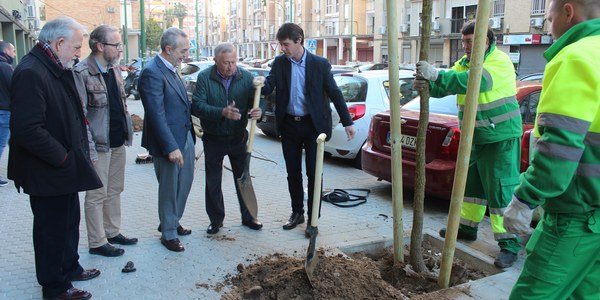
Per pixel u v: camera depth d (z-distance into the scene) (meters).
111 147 4.43
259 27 74.56
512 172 4.25
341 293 3.52
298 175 5.11
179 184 4.64
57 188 3.28
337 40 53.56
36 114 3.11
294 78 4.87
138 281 3.88
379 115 6.46
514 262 4.23
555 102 2.25
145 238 4.82
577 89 2.21
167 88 4.34
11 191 6.54
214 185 4.91
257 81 4.58
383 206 6.04
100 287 3.78
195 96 4.77
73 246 3.77
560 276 2.41
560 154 2.22
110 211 4.55
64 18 3.32
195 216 5.57
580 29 2.34
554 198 2.41
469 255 4.42
